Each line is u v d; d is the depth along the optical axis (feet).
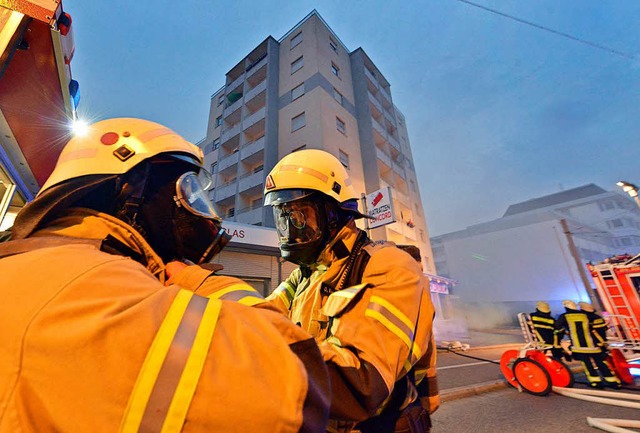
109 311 1.31
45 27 4.92
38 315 1.27
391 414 3.46
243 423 1.21
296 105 61.16
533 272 94.02
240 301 1.88
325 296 3.91
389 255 3.58
